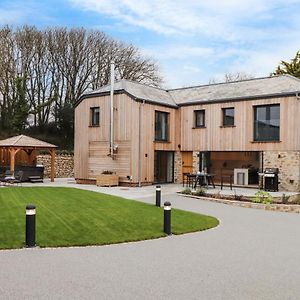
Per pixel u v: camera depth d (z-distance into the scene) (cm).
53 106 3697
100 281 545
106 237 822
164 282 543
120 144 2203
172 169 2397
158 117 2292
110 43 3944
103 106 2291
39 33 3653
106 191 1856
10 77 3394
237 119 2119
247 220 1100
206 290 513
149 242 804
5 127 3294
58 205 1232
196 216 1124
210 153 2359
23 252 701
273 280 560
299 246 778
